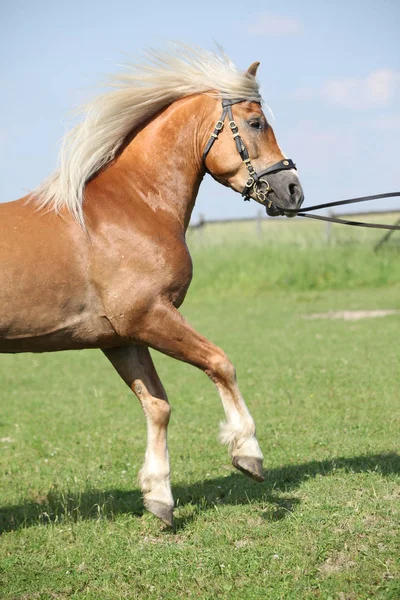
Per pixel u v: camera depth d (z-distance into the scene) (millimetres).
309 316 19625
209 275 27156
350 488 6316
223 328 18234
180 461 7801
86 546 5500
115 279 5395
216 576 4891
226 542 5395
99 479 7332
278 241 30297
